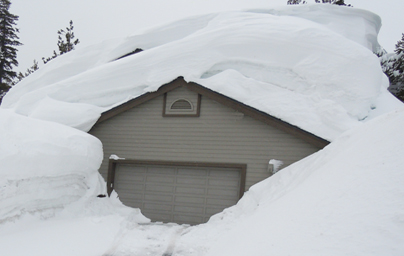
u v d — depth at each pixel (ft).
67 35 105.50
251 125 32.12
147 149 35.17
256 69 36.47
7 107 51.70
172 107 34.94
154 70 36.83
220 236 23.31
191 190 33.73
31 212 22.57
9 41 103.65
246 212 26.58
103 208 31.71
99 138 36.91
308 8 53.52
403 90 65.57
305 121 29.96
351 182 14.32
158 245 23.24
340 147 21.89
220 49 37.55
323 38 38.34
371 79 35.50
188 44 38.24
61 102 38.40
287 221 14.67
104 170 36.01
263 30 39.09
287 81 35.29
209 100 33.86
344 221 11.74
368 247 9.68
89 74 40.45
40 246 19.67
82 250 20.90
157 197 34.68
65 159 26.18
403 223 9.86
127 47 50.49
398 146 14.57
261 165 31.22
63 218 25.71
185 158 33.71
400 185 11.77
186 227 29.50
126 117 36.42
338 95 33.58
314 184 17.51
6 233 19.65
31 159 22.25
